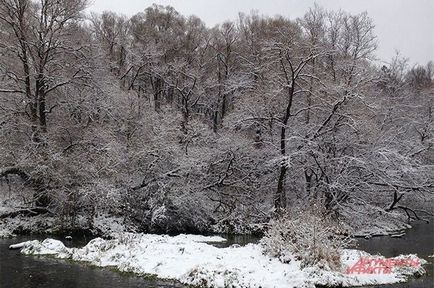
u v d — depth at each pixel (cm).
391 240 2602
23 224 2423
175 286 1341
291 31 3238
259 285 1295
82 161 2525
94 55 2869
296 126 3064
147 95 4338
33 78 2716
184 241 1894
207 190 3033
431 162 3559
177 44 4672
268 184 3152
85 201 2484
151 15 4791
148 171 2752
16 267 1551
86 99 2808
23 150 2512
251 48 4331
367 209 3041
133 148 2764
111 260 1630
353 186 2919
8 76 2636
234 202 2984
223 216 2975
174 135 2931
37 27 2656
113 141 2625
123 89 3534
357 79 3023
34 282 1372
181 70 4181
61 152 2550
